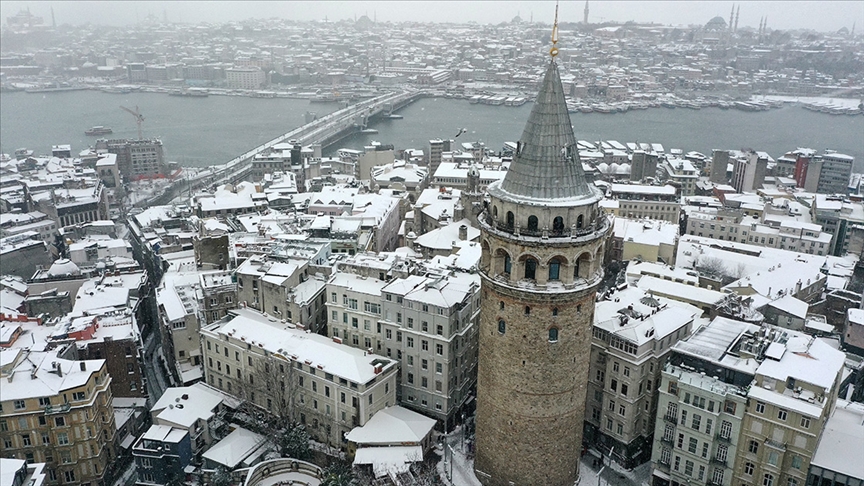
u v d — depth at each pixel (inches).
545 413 4128.9
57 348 5689.0
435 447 5290.4
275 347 5684.1
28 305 7337.6
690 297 6427.2
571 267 3811.5
